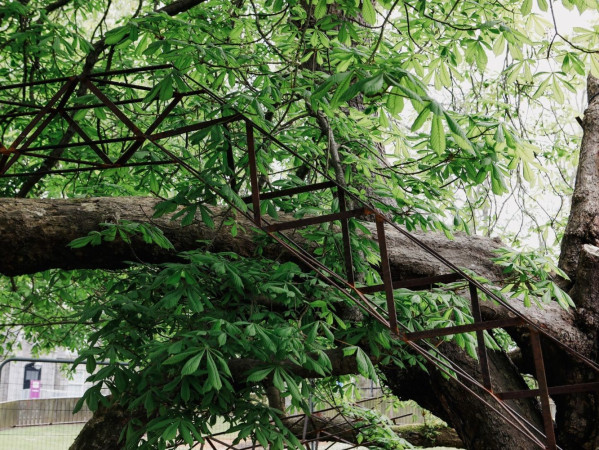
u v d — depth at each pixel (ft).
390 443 17.90
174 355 9.47
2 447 24.47
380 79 6.29
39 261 13.52
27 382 33.24
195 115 14.55
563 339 14.61
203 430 10.20
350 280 9.44
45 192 21.52
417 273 15.01
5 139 19.84
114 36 10.26
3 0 13.83
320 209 11.61
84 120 16.70
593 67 10.37
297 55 11.23
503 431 14.47
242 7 15.29
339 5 10.55
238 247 14.06
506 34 10.37
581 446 14.55
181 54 10.16
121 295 10.93
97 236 10.98
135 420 11.14
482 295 12.26
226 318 11.21
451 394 15.15
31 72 16.11
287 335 10.02
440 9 14.66
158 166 14.84
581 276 15.10
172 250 13.96
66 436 26.32
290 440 10.39
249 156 8.82
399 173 13.05
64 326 23.02
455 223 12.78
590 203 16.44
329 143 11.82
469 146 6.61
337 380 18.37
